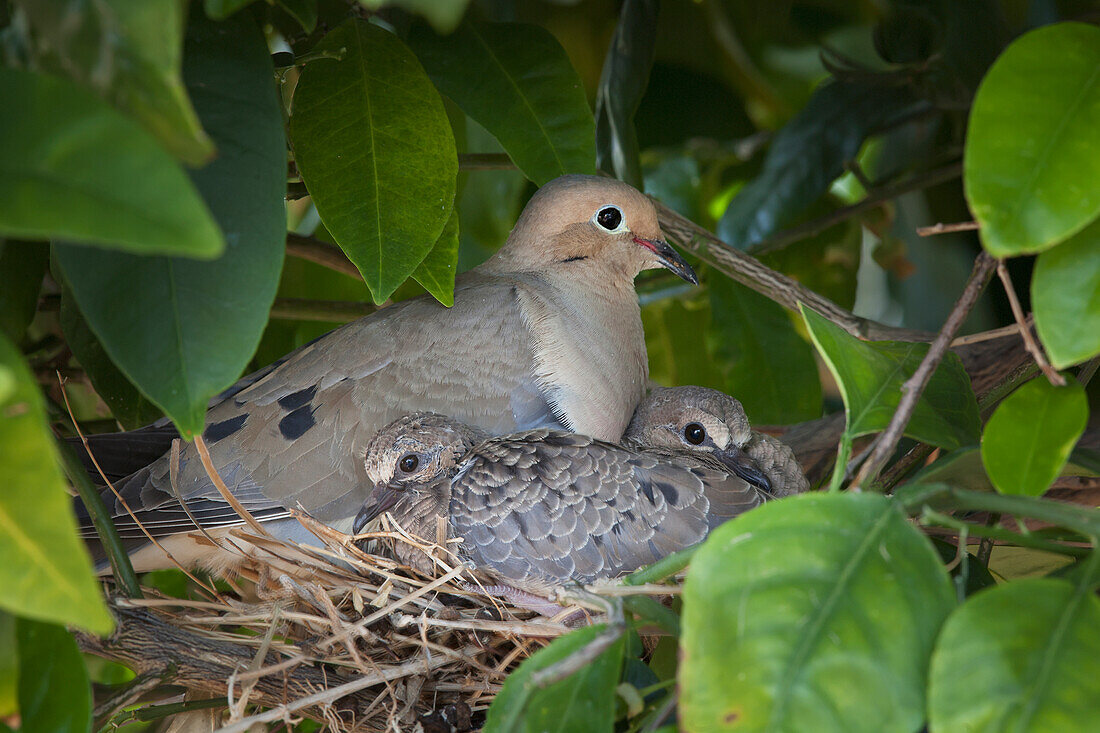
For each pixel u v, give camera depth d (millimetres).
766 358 8023
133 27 2895
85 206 2639
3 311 5523
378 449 5910
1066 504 3430
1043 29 3572
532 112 5922
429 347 6164
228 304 3898
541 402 6199
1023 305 8727
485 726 3492
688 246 7168
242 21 4391
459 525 5562
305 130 5078
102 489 5844
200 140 2980
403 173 4996
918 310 9602
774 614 3223
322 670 5180
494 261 7023
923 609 3279
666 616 3910
